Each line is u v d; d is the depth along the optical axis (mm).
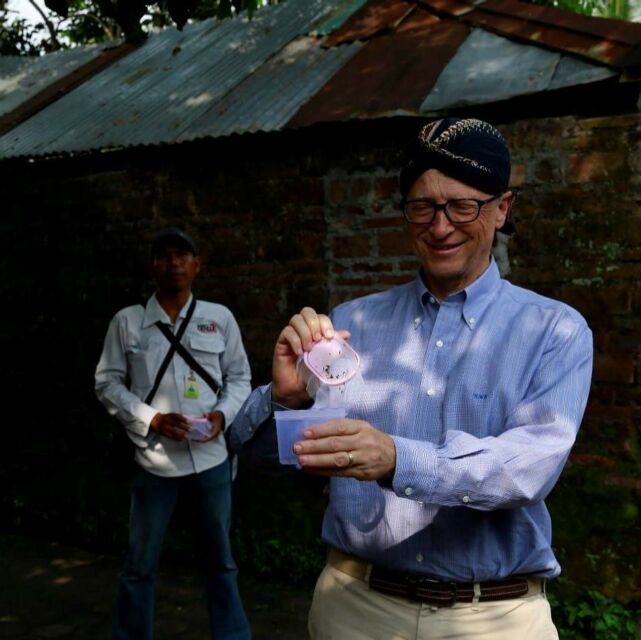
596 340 3711
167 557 5059
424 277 1902
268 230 4590
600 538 3738
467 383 1753
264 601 4367
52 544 5430
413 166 1736
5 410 5801
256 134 4316
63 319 5488
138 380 3586
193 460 3451
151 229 5035
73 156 5129
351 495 1807
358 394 1862
